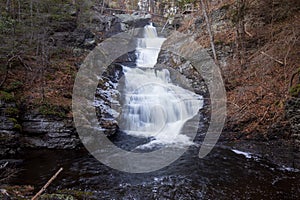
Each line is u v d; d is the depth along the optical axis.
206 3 13.45
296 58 8.91
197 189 5.00
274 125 7.49
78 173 5.70
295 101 7.04
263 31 10.74
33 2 9.34
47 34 9.66
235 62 10.73
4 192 4.00
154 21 19.36
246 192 4.85
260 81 9.23
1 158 6.31
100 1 18.69
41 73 8.52
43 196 3.99
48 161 6.32
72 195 4.50
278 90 8.27
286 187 5.02
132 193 4.85
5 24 7.93
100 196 4.70
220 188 5.03
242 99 8.88
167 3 21.98
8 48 7.84
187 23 15.85
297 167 5.88
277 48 9.79
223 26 12.27
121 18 16.94
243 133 7.79
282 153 6.59
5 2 8.98
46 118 7.20
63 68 9.52
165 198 4.69
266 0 10.62
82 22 12.93
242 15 10.83
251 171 5.75
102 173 5.71
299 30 9.28
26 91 7.86
